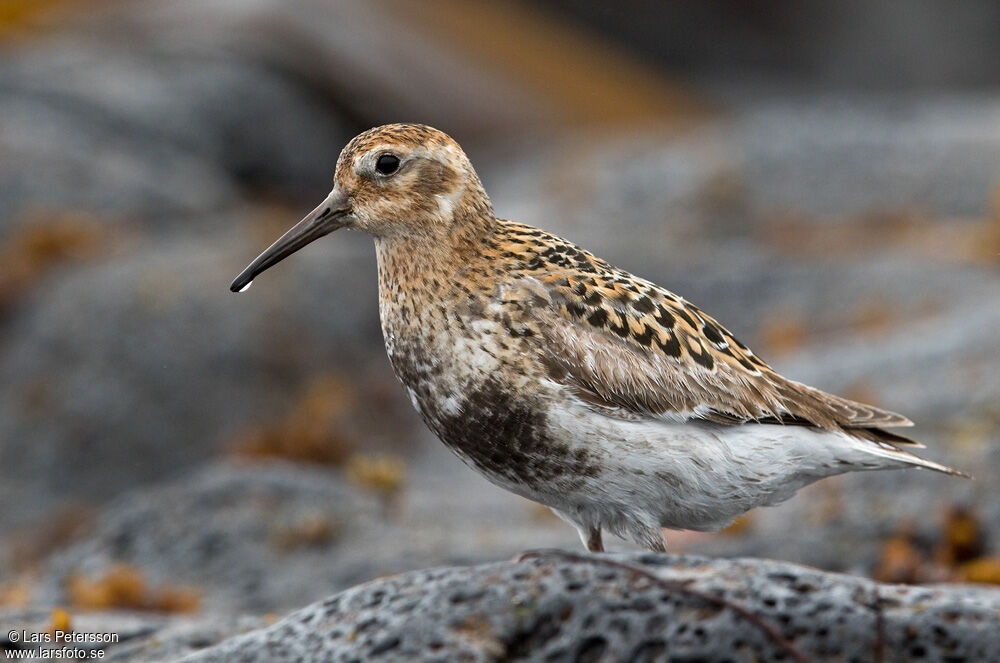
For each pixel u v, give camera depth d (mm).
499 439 6375
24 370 17766
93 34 30203
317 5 32094
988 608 4984
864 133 25656
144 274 18922
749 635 4914
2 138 22797
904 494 10625
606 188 24516
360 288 19391
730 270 19703
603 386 6355
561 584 5207
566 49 40844
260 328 18047
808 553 10188
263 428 16438
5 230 20719
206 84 27406
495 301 6430
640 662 4941
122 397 17203
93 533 12156
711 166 24375
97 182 22203
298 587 10812
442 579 5383
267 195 26656
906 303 17688
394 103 31719
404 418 17594
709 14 45188
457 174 6715
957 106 29078
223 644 5617
